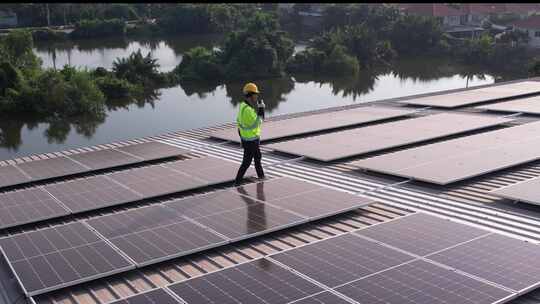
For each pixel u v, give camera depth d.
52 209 15.50
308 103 67.44
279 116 31.11
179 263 12.45
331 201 15.08
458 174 17.34
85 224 13.96
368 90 76.19
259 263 11.33
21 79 64.38
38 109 60.66
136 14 151.00
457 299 9.45
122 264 11.64
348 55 89.44
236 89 78.06
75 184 17.88
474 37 110.88
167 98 72.62
